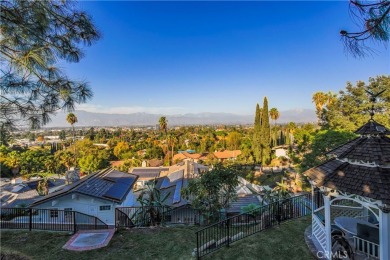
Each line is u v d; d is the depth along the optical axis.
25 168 53.97
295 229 8.75
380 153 6.01
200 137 90.25
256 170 42.69
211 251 7.70
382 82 25.48
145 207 12.13
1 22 4.32
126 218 12.11
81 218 13.83
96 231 9.98
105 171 21.92
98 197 14.40
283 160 48.28
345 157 6.65
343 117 28.36
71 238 9.21
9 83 4.56
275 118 71.06
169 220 14.42
